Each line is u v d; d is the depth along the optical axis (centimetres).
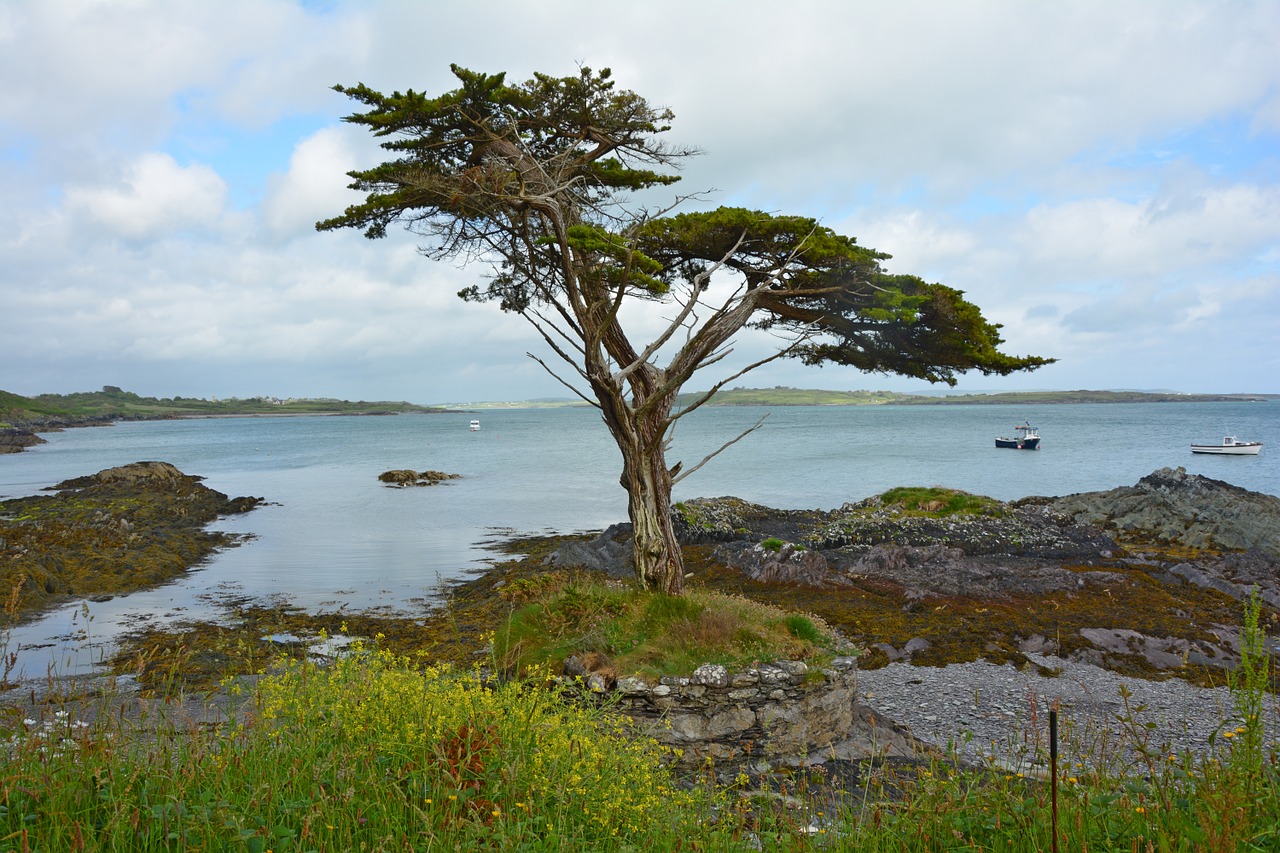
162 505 4809
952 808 576
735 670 1227
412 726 604
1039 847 504
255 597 2591
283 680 676
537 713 713
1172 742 1300
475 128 1678
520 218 1648
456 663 1689
